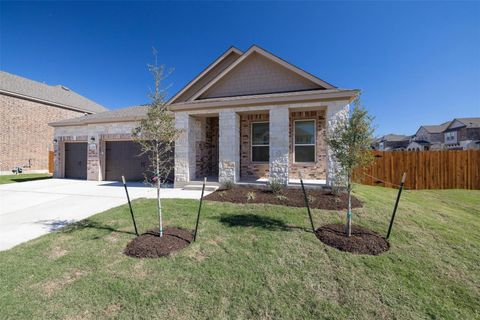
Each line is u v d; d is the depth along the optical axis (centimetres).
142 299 265
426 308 261
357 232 449
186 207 617
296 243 408
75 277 306
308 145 1017
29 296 265
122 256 363
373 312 254
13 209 639
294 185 811
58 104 1998
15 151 1723
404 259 359
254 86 1014
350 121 432
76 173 1395
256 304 262
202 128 1112
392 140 5316
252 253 374
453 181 1077
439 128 4588
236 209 593
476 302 273
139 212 580
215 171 1207
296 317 245
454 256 372
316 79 913
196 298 270
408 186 1101
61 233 458
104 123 1281
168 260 351
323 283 302
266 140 1067
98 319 234
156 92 430
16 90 1766
